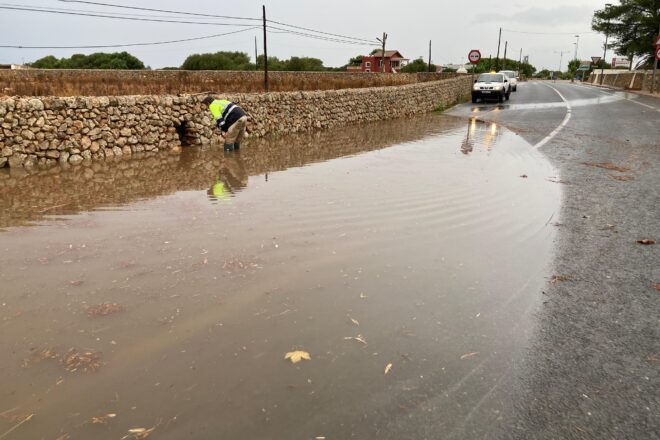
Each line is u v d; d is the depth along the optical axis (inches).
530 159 352.8
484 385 90.7
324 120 631.2
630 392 88.4
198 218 206.5
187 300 128.0
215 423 80.7
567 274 143.2
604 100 1010.7
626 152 370.3
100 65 2222.0
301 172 315.6
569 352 101.9
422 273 145.5
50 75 868.6
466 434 77.8
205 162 360.5
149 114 411.5
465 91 1355.8
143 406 85.6
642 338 107.0
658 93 1211.9
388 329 112.2
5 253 163.8
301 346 105.0
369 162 352.8
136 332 111.7
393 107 794.2
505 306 123.3
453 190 255.3
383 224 196.2
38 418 82.8
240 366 97.7
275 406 85.0
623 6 1546.5
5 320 117.6
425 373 94.7
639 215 201.8
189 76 1027.3
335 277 142.8
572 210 212.5
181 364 98.5
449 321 115.8
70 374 95.6
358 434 77.8
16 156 330.6
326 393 88.6
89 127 369.1
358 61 3302.2
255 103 518.9
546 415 82.4
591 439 76.7
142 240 177.3
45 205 230.4
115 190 263.1
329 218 205.3
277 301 127.1
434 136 521.3
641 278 138.9
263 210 219.5
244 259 157.8
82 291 133.8
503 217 204.2
